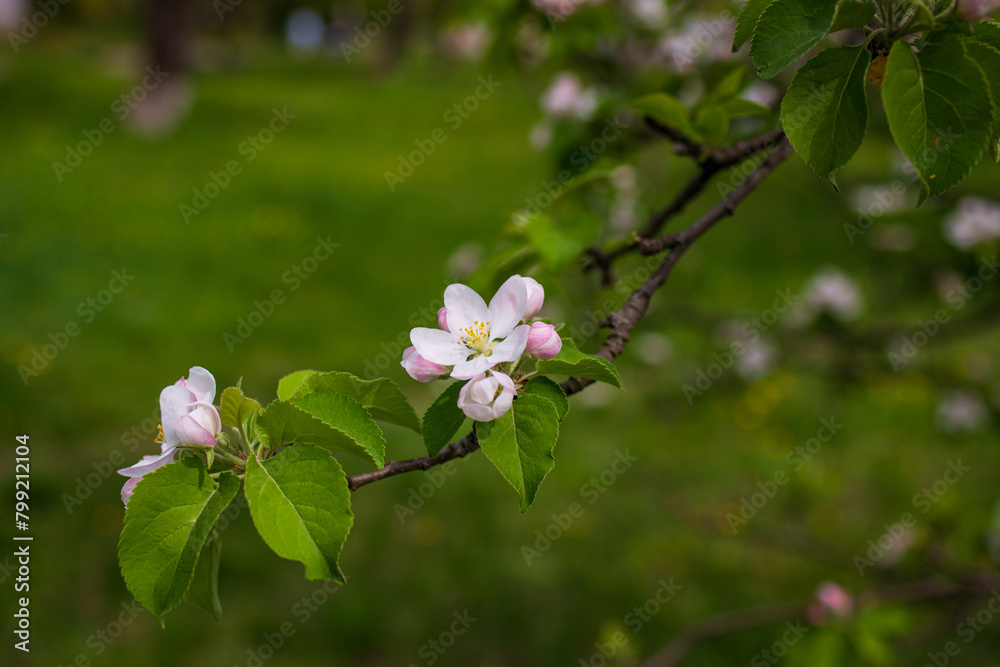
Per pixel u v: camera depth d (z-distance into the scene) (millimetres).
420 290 6758
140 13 12633
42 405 4836
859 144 972
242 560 3898
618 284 1957
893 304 3520
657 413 4336
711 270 6973
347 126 13188
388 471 1071
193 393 1129
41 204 7949
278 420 1048
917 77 912
